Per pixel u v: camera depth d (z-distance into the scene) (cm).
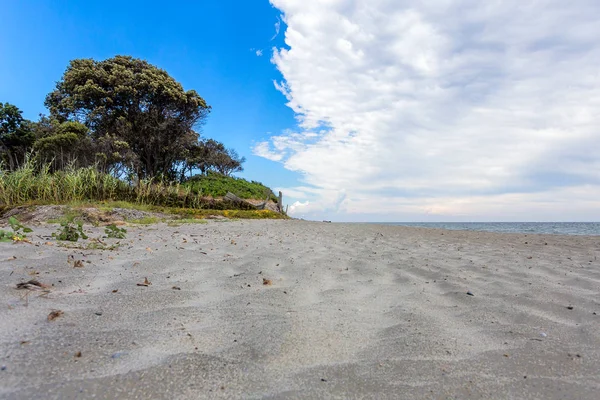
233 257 416
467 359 166
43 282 251
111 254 387
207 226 906
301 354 166
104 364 144
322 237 727
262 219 1459
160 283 279
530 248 626
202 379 138
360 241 671
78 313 197
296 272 351
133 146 2234
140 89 2198
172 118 2291
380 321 217
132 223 869
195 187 1886
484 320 223
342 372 150
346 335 192
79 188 1161
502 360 166
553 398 135
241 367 150
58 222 752
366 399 131
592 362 165
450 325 213
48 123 2159
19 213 895
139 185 1397
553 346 182
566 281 341
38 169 1636
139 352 156
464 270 389
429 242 703
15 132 2025
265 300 252
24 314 187
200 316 210
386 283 320
